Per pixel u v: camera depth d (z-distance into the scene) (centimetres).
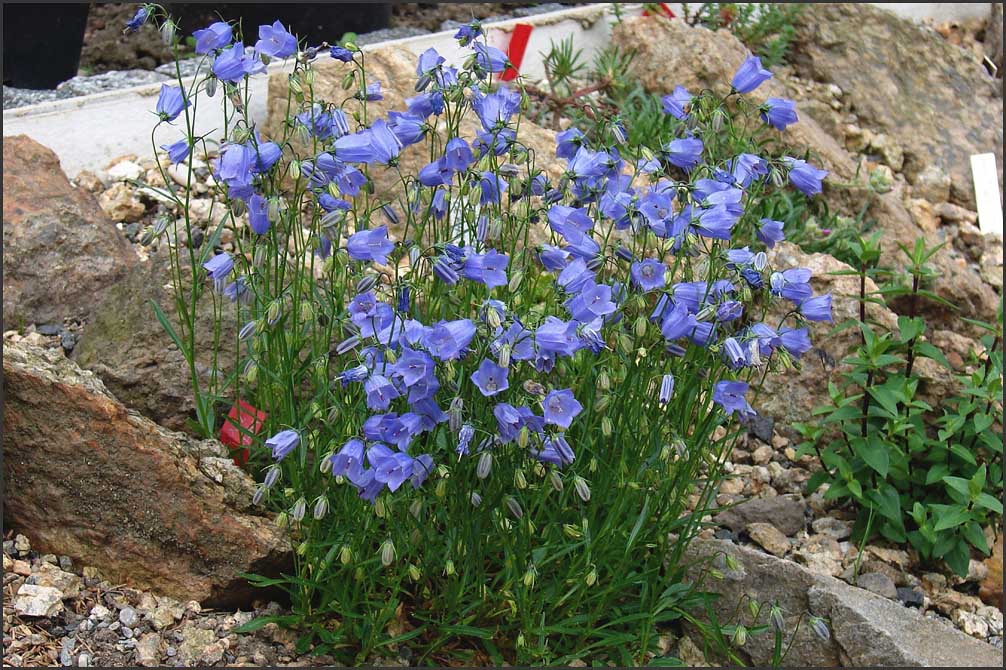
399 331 124
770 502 154
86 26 230
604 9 236
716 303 128
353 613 133
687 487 142
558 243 141
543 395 122
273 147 132
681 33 215
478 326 122
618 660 138
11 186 163
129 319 152
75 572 137
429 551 133
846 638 137
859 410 151
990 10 293
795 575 140
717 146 172
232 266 135
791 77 238
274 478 127
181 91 134
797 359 130
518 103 134
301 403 144
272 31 135
